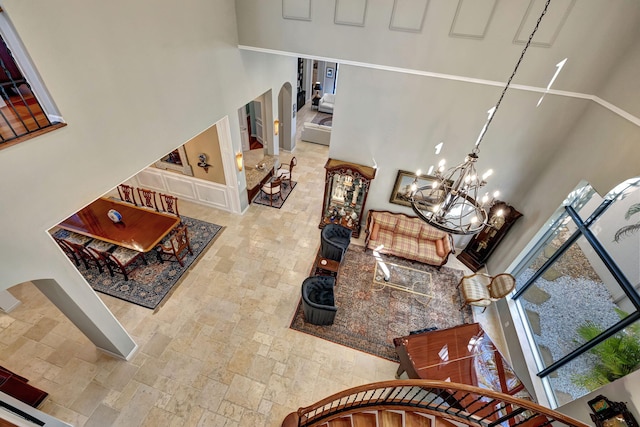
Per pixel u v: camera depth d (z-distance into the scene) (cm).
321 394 404
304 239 650
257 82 629
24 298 483
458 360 382
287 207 741
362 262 610
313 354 448
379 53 448
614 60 369
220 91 505
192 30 402
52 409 369
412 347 395
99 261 531
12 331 440
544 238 466
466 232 266
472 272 603
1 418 260
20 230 253
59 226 536
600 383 305
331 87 1479
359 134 562
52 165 270
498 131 480
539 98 432
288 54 495
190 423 367
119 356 418
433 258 589
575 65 387
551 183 456
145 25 331
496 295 501
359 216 646
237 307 502
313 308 444
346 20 434
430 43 420
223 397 392
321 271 568
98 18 280
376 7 413
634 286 301
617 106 356
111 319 372
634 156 315
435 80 466
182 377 408
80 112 285
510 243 536
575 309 378
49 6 239
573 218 404
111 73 306
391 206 643
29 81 248
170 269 556
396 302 536
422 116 506
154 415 371
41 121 280
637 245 305
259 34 488
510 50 399
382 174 600
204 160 629
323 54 475
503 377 369
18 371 399
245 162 880
